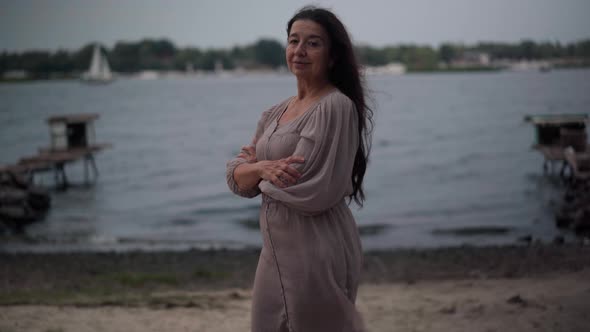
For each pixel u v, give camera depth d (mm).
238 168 3047
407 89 141375
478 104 86375
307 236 2895
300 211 2875
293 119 3010
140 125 70250
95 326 5570
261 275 2986
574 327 4793
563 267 9156
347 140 2889
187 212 21469
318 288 2881
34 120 76375
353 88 3078
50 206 23203
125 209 22609
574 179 20078
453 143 43781
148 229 18547
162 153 44094
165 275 10227
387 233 16656
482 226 16984
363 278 9734
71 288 9148
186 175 32906
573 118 25016
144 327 5578
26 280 10188
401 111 79750
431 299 6859
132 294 8031
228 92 160125
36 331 5277
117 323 5719
